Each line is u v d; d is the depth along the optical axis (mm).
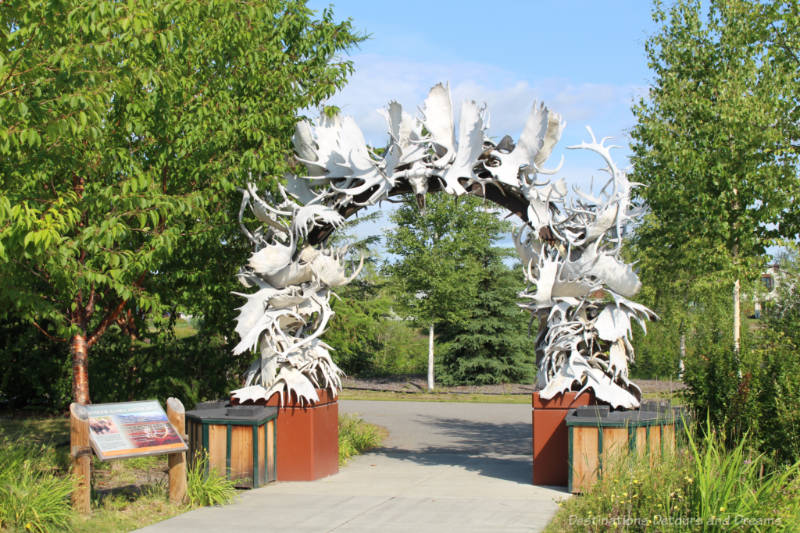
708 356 9914
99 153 8414
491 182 9641
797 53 12055
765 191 11641
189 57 10156
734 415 8820
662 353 17062
